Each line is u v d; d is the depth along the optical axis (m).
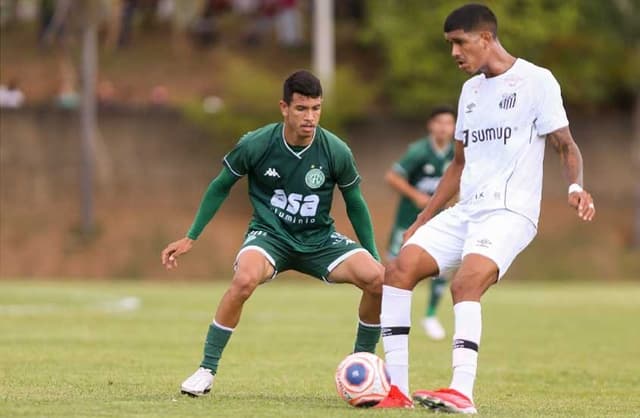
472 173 28.27
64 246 120.81
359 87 129.38
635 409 31.20
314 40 141.50
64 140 126.88
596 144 135.12
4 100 127.94
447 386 36.69
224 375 37.94
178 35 143.25
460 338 27.14
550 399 33.66
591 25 134.25
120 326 58.56
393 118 132.25
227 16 143.75
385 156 132.00
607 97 138.75
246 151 31.16
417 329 61.66
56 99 131.38
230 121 126.50
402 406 28.44
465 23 28.08
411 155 57.75
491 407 30.67
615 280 124.00
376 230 126.88
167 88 137.25
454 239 28.39
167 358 43.25
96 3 120.62
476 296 27.27
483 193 27.95
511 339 55.53
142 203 127.06
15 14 149.25
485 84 28.41
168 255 31.45
